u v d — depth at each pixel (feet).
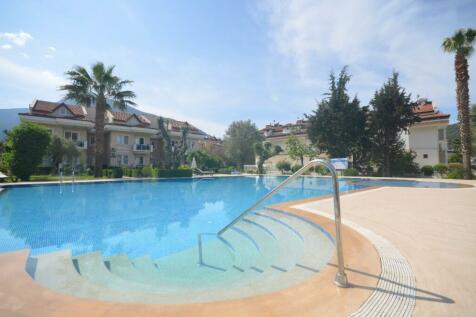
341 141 76.64
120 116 103.14
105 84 67.00
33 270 10.73
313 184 59.62
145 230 21.40
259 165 98.48
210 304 6.83
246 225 20.65
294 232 17.07
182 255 15.15
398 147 73.05
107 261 14.07
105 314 6.31
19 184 45.88
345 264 9.58
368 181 60.80
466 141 54.49
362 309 6.50
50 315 6.27
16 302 6.91
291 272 10.25
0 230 21.34
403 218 17.98
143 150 102.27
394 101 69.00
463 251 11.00
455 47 55.31
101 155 67.51
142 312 6.43
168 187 54.39
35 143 54.34
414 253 10.75
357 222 16.78
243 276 11.65
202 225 23.09
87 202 34.65
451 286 7.71
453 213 19.75
